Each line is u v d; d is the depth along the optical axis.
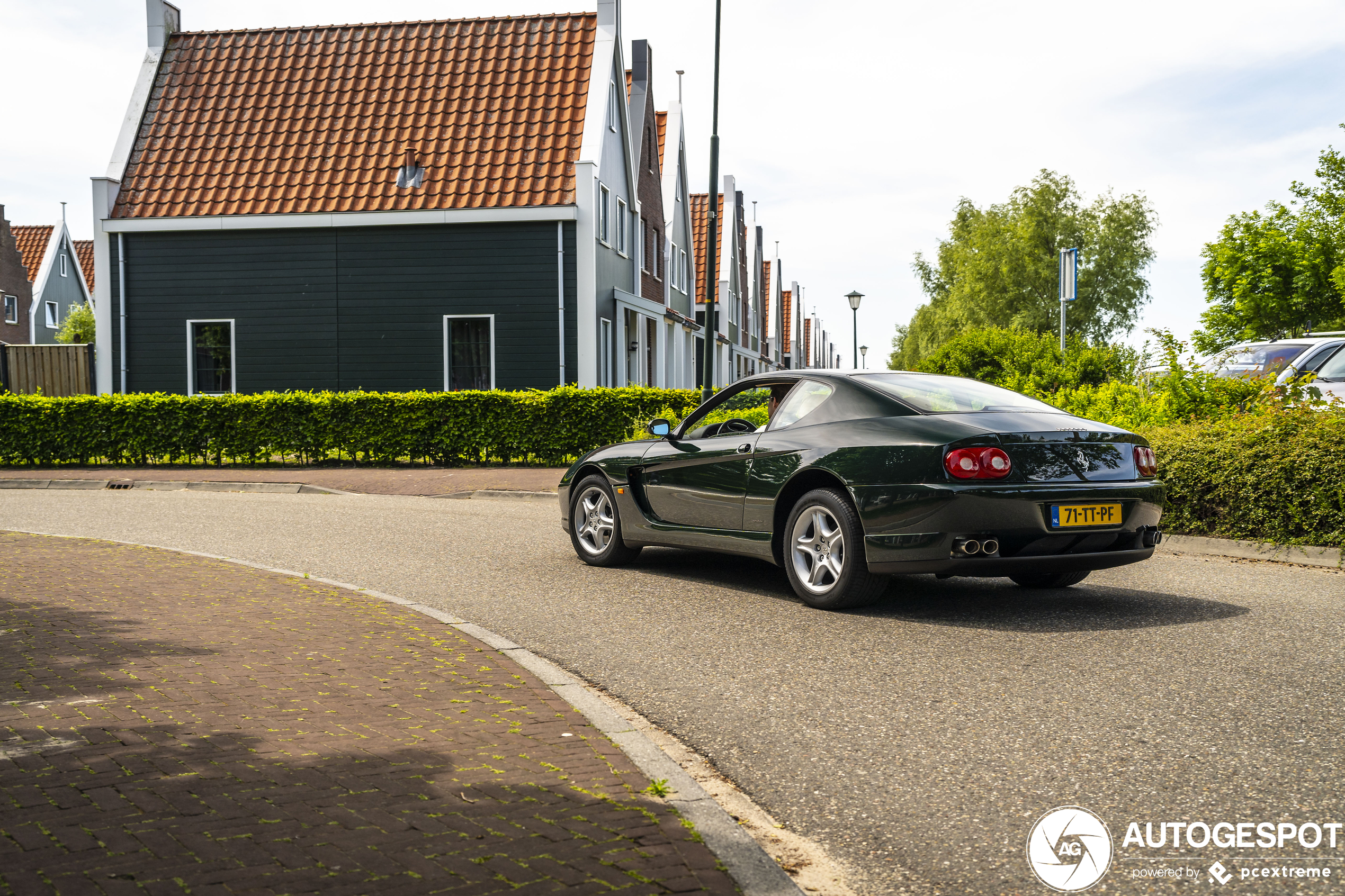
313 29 25.05
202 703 4.42
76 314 53.09
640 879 2.80
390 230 22.41
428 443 18.41
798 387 7.34
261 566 8.41
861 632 6.12
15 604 6.61
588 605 7.04
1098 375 19.45
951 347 22.64
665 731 4.38
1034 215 49.78
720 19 20.16
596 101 23.00
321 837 3.04
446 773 3.62
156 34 24.97
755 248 54.81
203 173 23.12
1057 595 7.20
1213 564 8.59
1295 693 4.71
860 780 3.79
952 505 6.05
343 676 4.95
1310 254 27.84
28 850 2.93
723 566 8.66
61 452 19.03
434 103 23.61
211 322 22.86
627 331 26.91
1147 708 4.54
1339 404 9.76
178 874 2.79
